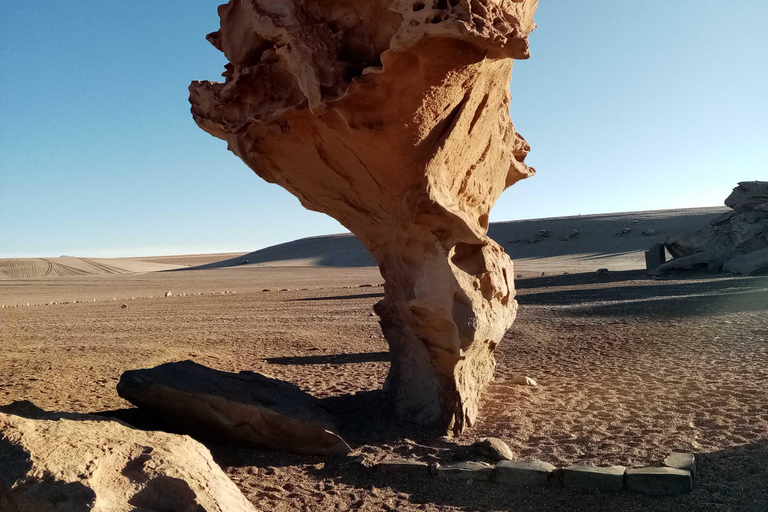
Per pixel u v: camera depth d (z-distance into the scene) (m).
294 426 5.80
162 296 34.56
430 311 5.98
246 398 6.02
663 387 7.38
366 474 5.23
